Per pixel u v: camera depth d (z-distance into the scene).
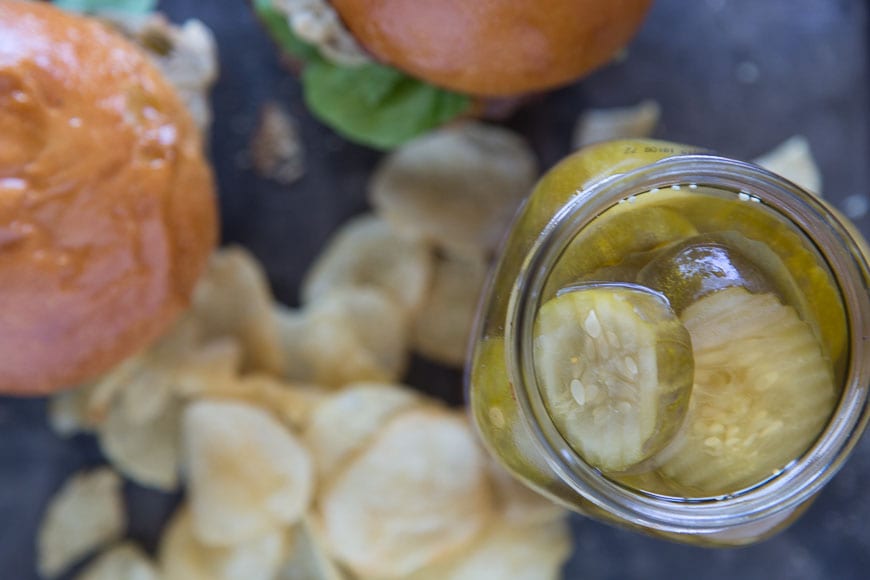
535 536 0.45
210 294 0.45
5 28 0.36
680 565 0.46
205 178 0.40
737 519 0.33
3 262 0.36
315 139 0.46
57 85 0.36
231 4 0.46
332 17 0.39
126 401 0.45
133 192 0.37
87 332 0.38
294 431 0.45
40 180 0.36
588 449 0.33
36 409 0.46
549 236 0.33
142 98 0.38
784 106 0.46
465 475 0.45
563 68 0.38
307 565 0.46
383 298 0.46
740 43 0.47
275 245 0.46
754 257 0.34
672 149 0.36
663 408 0.33
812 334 0.34
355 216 0.46
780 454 0.34
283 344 0.46
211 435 0.45
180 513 0.46
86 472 0.46
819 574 0.46
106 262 0.37
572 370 0.33
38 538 0.46
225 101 0.46
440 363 0.47
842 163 0.46
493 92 0.39
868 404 0.34
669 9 0.46
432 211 0.46
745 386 0.34
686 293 0.34
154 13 0.45
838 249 0.33
